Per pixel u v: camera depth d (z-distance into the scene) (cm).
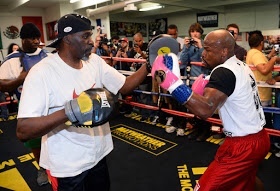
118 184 223
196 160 261
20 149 315
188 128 346
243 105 132
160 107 364
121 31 1210
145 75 141
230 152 139
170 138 325
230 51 138
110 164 262
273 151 266
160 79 119
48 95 105
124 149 298
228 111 136
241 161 135
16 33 823
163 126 371
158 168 248
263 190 160
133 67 417
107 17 771
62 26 103
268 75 266
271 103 287
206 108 120
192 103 118
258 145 136
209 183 138
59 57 111
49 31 859
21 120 95
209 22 1110
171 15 1240
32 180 237
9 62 197
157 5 955
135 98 432
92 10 724
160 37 133
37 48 203
